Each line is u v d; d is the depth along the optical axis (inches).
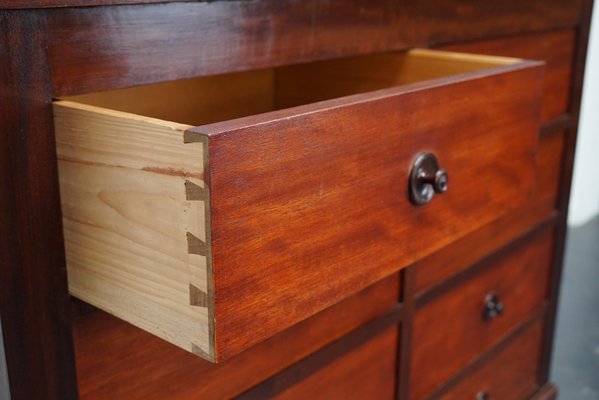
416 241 26.3
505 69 29.1
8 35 20.5
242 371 29.5
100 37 22.6
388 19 33.5
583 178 103.3
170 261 19.6
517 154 31.0
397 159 24.5
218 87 36.0
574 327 75.0
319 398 33.5
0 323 22.1
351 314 34.2
